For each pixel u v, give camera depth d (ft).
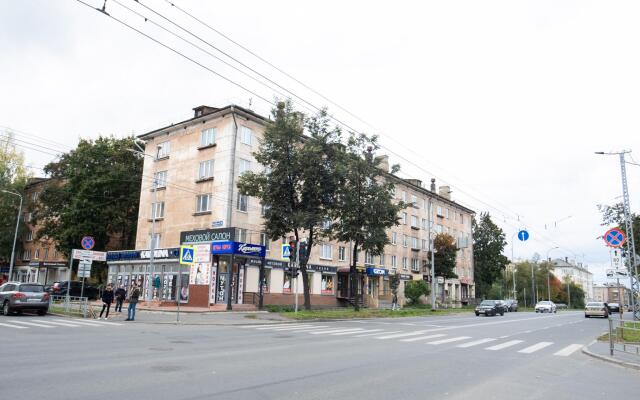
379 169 102.12
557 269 482.69
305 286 95.81
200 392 22.53
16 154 173.78
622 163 87.04
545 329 75.25
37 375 25.54
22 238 176.14
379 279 157.69
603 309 127.44
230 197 107.14
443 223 202.28
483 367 33.45
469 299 214.28
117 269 125.49
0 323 58.49
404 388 25.20
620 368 35.91
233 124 110.73
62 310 80.89
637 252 114.11
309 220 88.12
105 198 140.56
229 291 94.38
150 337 45.78
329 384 25.59
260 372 28.27
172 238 118.93
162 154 127.95
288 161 90.94
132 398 20.97
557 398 24.17
